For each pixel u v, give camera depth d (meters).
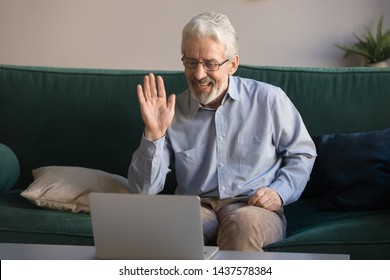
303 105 2.60
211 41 2.07
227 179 2.21
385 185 2.21
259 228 1.89
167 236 1.34
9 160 2.52
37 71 2.78
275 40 4.69
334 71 2.65
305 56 4.67
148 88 2.05
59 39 4.89
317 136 2.52
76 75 2.75
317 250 1.87
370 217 2.04
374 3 4.57
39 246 1.51
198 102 2.22
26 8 4.90
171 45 4.80
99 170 2.47
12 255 1.43
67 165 2.70
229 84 2.22
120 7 4.82
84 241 2.01
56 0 4.87
